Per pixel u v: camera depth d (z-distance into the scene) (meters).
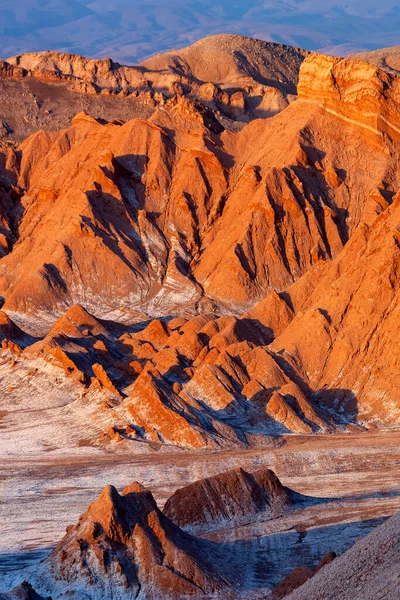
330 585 171.38
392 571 166.00
